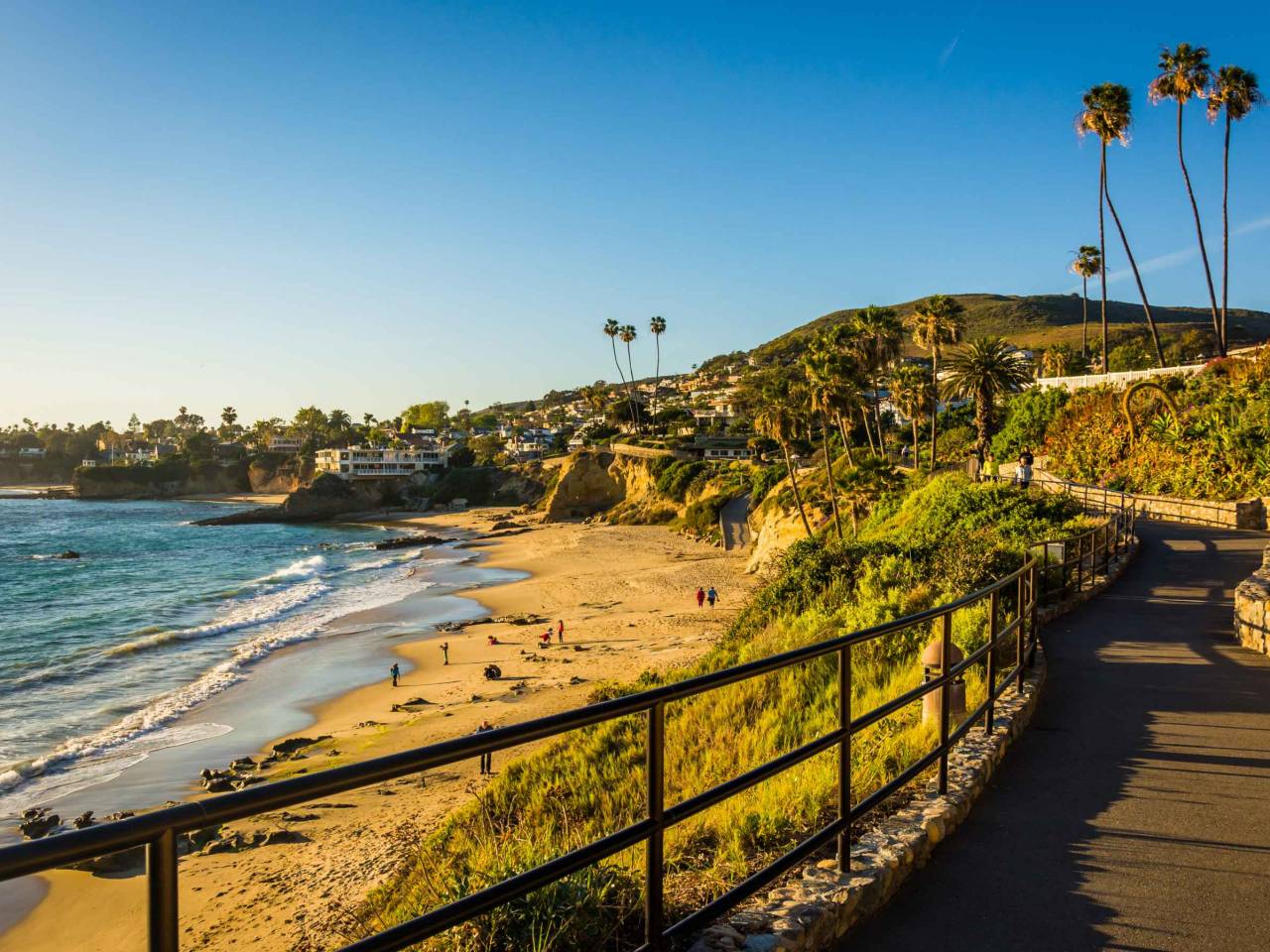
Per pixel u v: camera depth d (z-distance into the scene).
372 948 2.00
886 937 3.86
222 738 25.50
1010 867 4.61
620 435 145.62
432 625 44.34
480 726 25.06
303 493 137.88
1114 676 9.02
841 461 65.69
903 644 10.75
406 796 18.03
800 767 6.20
